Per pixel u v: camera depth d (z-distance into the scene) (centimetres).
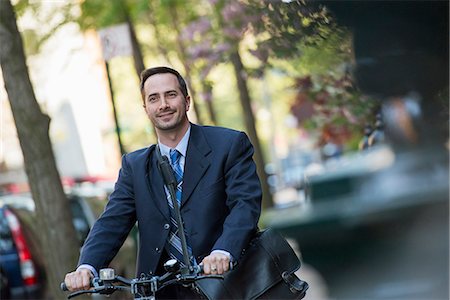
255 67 2531
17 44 1975
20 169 5891
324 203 774
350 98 1794
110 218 1010
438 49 954
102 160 6366
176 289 975
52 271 1984
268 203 3894
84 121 6250
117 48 2180
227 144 998
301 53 1875
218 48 2867
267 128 7912
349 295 747
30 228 2394
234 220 952
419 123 793
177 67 3897
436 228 726
